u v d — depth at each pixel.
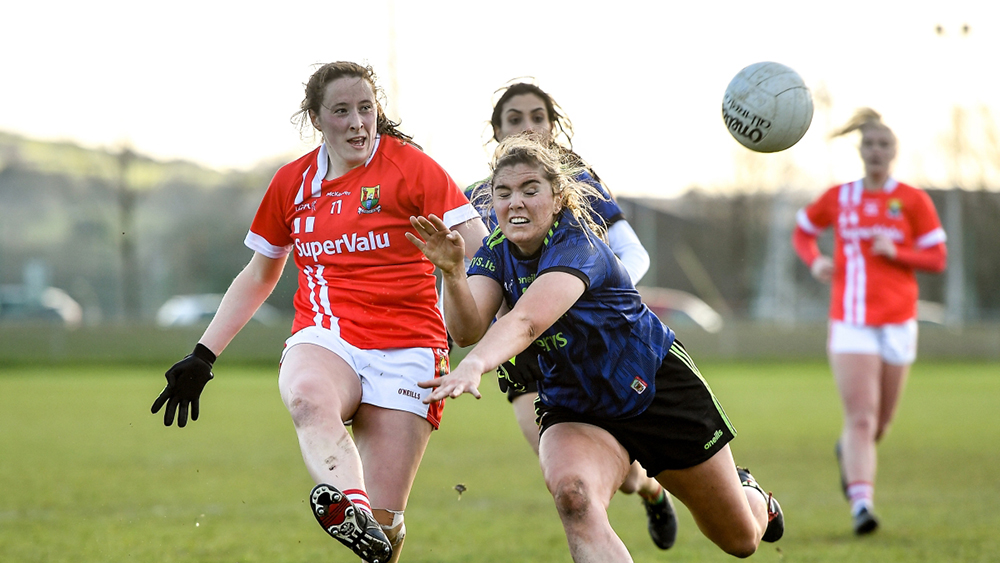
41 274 154.25
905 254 25.00
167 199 187.88
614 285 13.68
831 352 25.50
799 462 35.34
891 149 25.72
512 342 12.30
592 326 13.59
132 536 22.05
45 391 65.00
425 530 23.12
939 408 56.47
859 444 23.83
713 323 125.19
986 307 142.38
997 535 22.19
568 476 13.20
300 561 19.59
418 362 15.91
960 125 114.50
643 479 19.33
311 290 16.23
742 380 78.25
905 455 37.19
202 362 16.25
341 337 15.81
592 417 14.34
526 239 13.28
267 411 54.69
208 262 180.12
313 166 16.09
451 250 12.37
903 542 21.50
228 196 182.88
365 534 13.23
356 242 15.80
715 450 14.64
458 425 49.41
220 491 28.72
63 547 20.70
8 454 37.03
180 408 16.17
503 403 65.12
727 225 185.75
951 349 106.25
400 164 15.82
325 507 12.97
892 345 25.12
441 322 16.55
